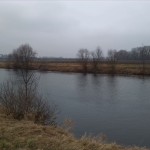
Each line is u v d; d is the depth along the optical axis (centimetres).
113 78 5144
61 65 7738
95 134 1595
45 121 1136
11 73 5150
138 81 4569
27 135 807
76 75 5850
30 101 1159
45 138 792
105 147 812
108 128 1736
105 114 2128
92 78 5141
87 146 790
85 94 3109
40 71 6888
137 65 6988
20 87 1245
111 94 3148
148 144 1452
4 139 730
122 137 1570
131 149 874
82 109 2286
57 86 3784
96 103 2581
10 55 8688
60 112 2014
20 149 657
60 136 868
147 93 3238
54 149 699
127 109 2341
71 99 2738
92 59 7431
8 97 1166
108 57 7544
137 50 12975
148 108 2383
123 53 13312
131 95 3091
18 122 979
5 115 1070
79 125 1775
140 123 1880
